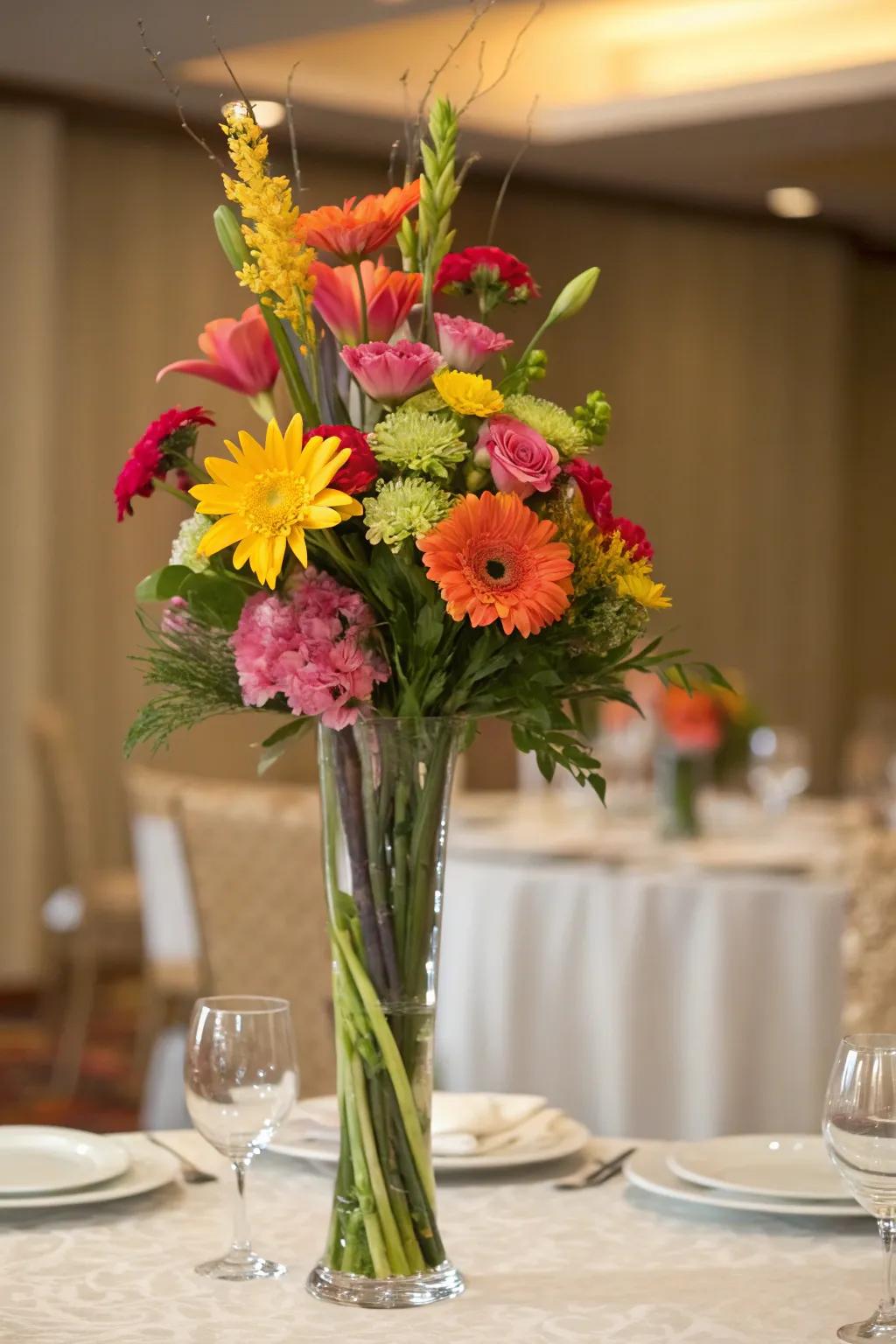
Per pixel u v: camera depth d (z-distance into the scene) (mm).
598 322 8523
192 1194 1735
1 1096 5441
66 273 7141
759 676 9156
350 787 1439
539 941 3396
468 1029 3459
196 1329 1351
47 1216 1648
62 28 6090
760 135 7270
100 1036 6371
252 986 3736
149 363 7312
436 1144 1803
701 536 8938
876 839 3223
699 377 8867
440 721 1437
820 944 3203
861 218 9070
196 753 7449
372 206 1452
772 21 7164
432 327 1512
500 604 1347
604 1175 1787
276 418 1570
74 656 7207
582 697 1521
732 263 8938
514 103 7309
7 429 6930
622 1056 3299
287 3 5730
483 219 8148
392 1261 1424
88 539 7219
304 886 3693
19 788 6992
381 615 1437
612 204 8531
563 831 4238
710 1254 1559
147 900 4660
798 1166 1800
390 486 1378
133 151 7258
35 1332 1342
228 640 1478
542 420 1453
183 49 6309
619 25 7242
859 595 9828
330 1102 1910
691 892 3289
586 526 1456
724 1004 3244
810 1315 1392
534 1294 1443
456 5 5738
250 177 1406
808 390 9211
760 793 4617
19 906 6996
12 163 6895
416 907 1441
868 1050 1323
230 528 1374
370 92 6996
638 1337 1339
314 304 1492
